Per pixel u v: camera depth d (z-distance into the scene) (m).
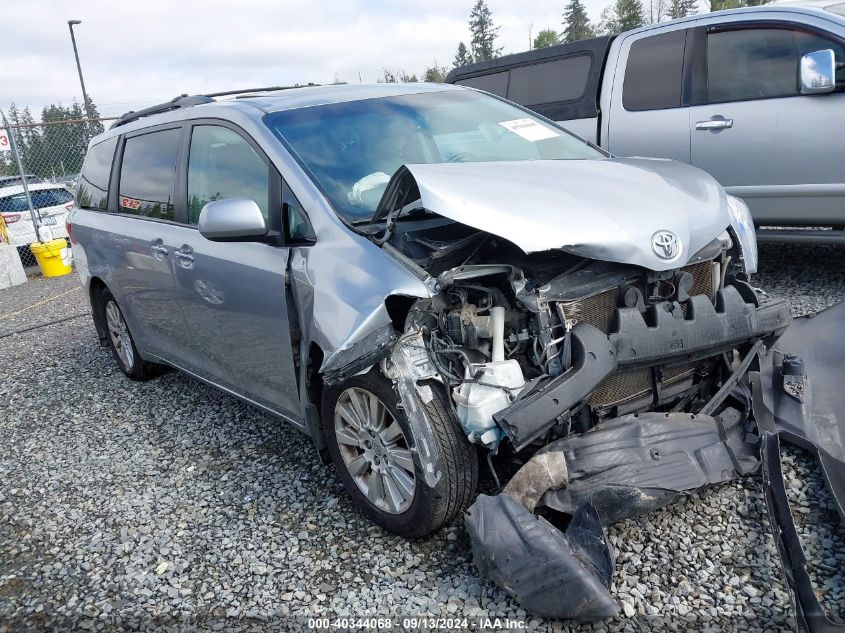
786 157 5.41
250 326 3.49
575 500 2.59
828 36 5.21
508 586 2.40
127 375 5.58
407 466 2.84
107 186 5.08
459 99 4.17
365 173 3.39
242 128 3.64
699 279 3.00
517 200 2.79
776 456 2.75
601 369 2.56
